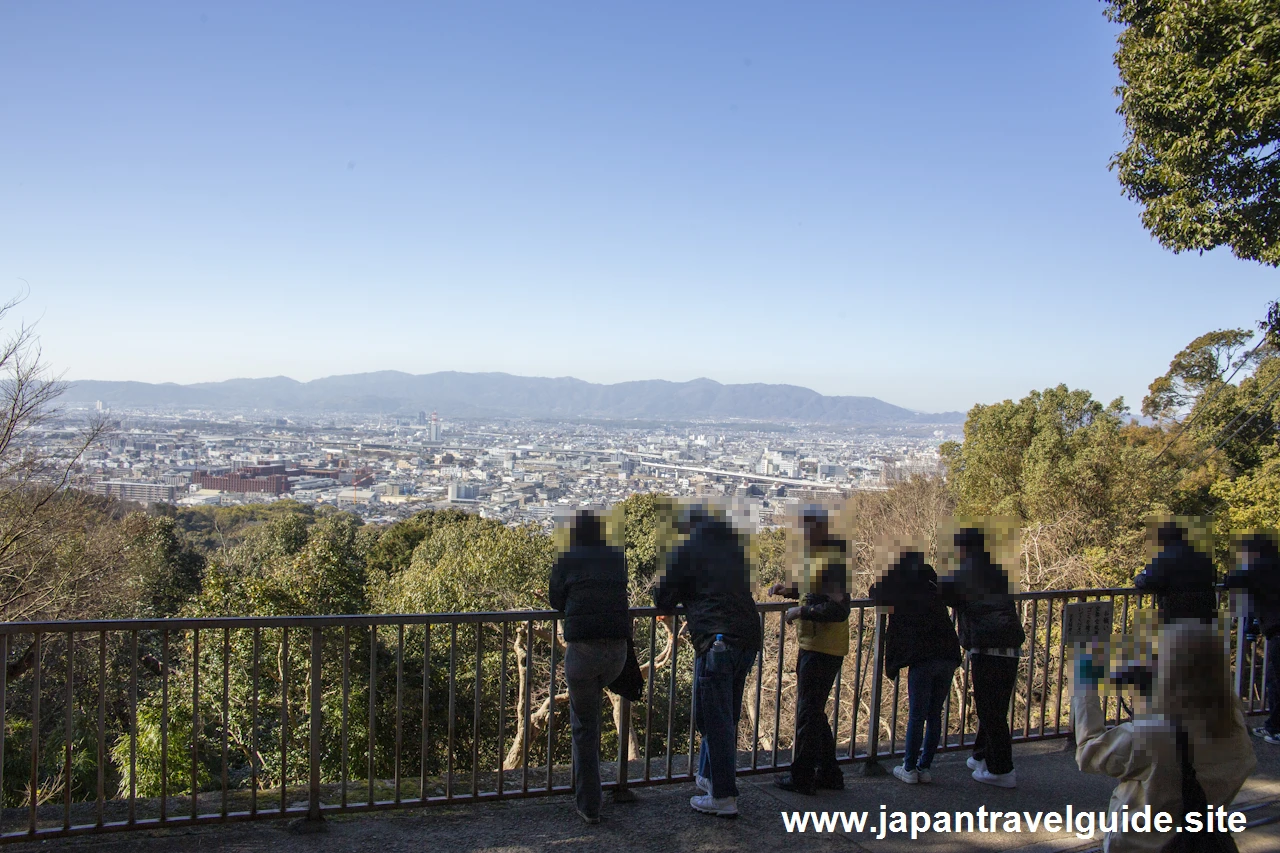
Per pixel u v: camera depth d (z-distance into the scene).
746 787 4.40
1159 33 9.41
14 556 14.45
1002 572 4.46
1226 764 2.82
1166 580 4.62
